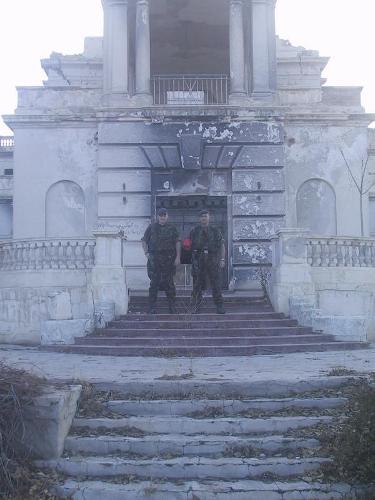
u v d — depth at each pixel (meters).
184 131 19.44
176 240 14.05
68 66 24.30
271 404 7.55
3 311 15.51
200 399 7.64
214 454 6.76
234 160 19.48
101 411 7.44
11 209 26.56
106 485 6.22
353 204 20.06
